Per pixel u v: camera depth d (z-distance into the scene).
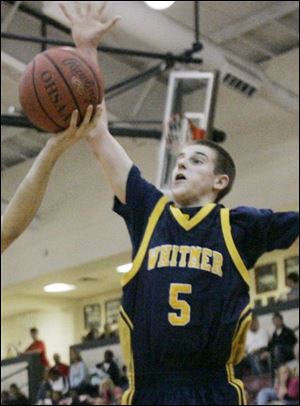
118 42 15.76
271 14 14.55
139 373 3.33
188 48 13.77
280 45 15.56
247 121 16.12
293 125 15.38
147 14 13.24
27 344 25.27
